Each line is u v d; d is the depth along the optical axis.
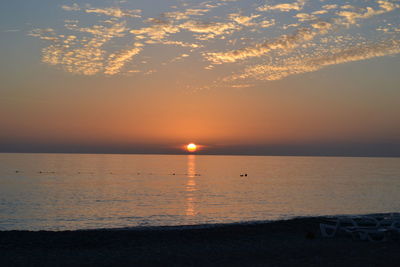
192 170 157.75
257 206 44.12
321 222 22.84
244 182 89.81
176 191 65.44
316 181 93.12
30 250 15.06
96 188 71.00
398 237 17.20
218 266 12.45
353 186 76.62
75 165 191.88
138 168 169.38
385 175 122.56
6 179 93.00
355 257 13.48
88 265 12.63
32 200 50.78
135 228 23.16
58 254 14.31
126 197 55.25
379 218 19.95
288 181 93.38
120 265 12.64
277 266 12.30
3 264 12.66
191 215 36.59
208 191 65.50
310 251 14.73
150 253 14.54
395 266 12.18
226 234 19.03
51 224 31.48
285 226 21.45
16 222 32.69
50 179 95.00
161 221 32.72
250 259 13.46
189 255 14.14
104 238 17.78
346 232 19.00
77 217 35.62
